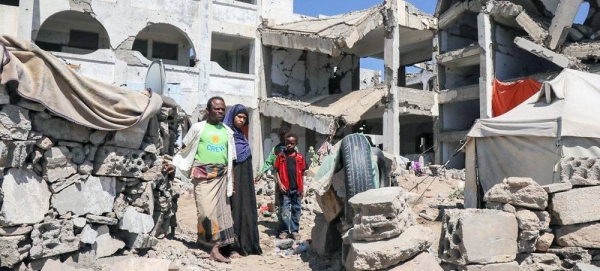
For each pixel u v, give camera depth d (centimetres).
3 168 397
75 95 447
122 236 507
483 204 1016
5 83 390
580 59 1822
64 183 447
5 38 408
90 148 475
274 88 2159
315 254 612
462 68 2427
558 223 536
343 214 580
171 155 661
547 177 875
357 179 522
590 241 518
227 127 603
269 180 1408
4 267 393
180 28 1934
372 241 445
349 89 2362
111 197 490
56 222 432
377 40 2241
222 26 2038
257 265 555
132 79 1806
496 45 2141
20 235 405
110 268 421
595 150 841
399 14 2083
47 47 2039
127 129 505
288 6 2258
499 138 977
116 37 1800
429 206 1146
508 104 1919
